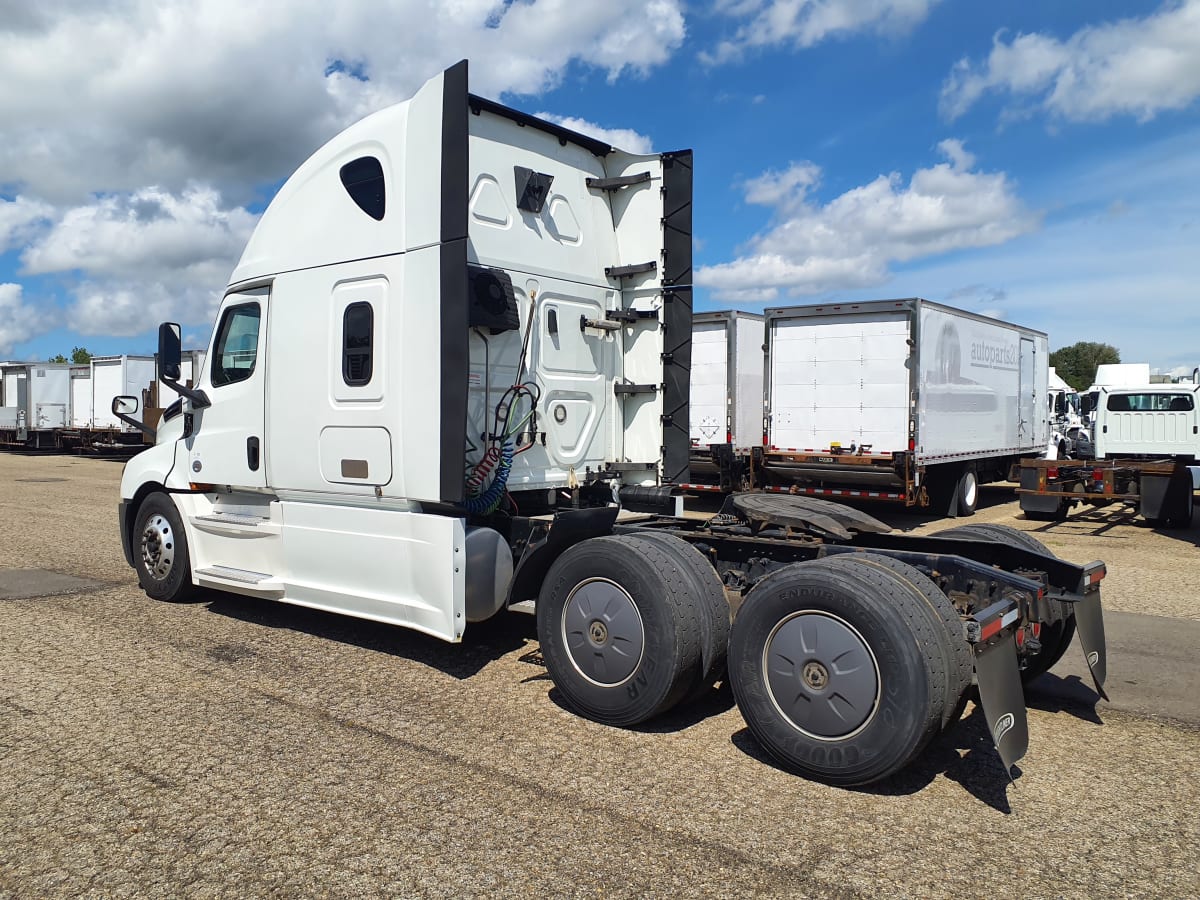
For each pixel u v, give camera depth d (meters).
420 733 4.18
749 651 3.82
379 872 2.93
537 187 5.36
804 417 13.09
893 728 3.40
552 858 3.03
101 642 5.74
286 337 5.63
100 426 30.23
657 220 5.91
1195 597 7.56
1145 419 15.95
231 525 6.14
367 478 5.10
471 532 4.77
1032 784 3.71
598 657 4.25
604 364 5.95
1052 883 2.90
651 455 5.99
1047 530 12.48
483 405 5.06
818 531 4.70
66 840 3.14
